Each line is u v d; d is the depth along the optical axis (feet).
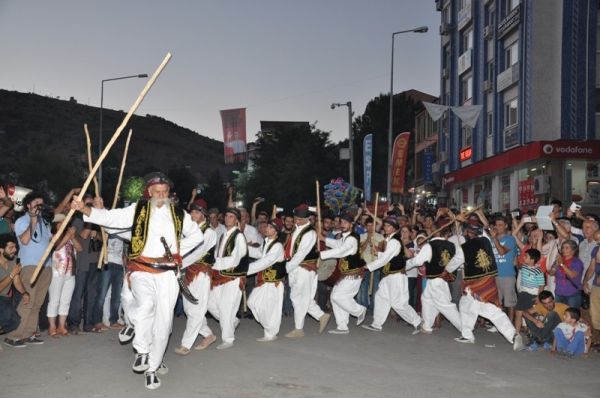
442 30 117.70
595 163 77.61
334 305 34.55
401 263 35.42
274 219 40.96
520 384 23.73
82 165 204.44
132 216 21.97
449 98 117.80
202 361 26.48
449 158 117.29
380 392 21.97
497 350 30.45
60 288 30.96
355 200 67.26
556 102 78.23
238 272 29.53
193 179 244.01
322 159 172.14
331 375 24.25
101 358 26.35
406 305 35.22
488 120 99.35
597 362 28.07
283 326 36.73
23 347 28.48
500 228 35.88
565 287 32.17
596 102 75.92
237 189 190.29
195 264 28.04
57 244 30.17
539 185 78.54
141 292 21.38
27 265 29.04
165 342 22.07
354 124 186.19
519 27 83.76
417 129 151.02
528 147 78.59
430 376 24.56
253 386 22.31
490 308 31.48
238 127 103.19
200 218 27.14
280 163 170.30
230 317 29.55
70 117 500.33
